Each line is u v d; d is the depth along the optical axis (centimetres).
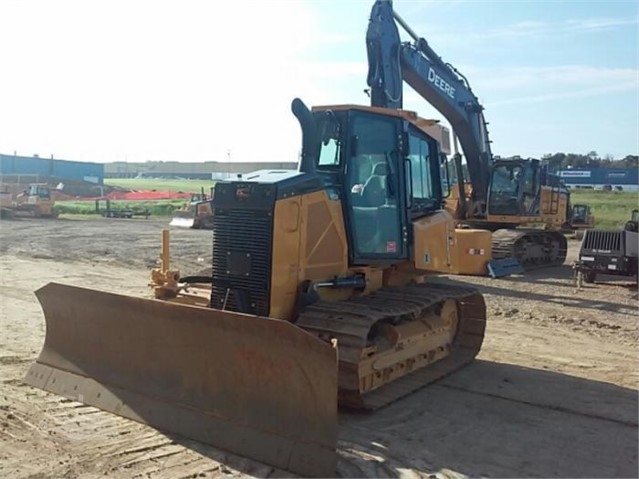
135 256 1919
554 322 1084
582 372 795
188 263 1766
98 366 641
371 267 729
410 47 1336
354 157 692
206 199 3653
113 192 6397
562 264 2023
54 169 7075
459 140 1745
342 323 609
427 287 790
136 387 605
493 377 767
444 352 825
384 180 723
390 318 689
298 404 511
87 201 5078
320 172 696
